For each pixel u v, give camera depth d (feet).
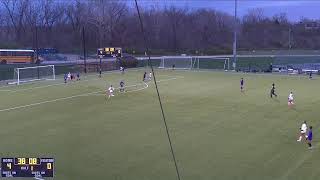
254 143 116.26
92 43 480.23
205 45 520.01
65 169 96.73
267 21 611.88
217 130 130.52
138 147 112.98
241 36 556.10
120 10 475.31
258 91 208.13
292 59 406.62
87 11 479.41
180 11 529.86
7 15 489.26
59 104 174.29
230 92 204.95
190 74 290.56
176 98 187.73
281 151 109.19
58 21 509.76
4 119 146.92
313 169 95.91
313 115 151.53
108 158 104.37
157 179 91.04
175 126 135.64
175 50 480.23
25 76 263.29
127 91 207.41
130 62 336.49
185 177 91.91
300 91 207.82
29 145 115.03
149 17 488.85
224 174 93.35
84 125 137.39
